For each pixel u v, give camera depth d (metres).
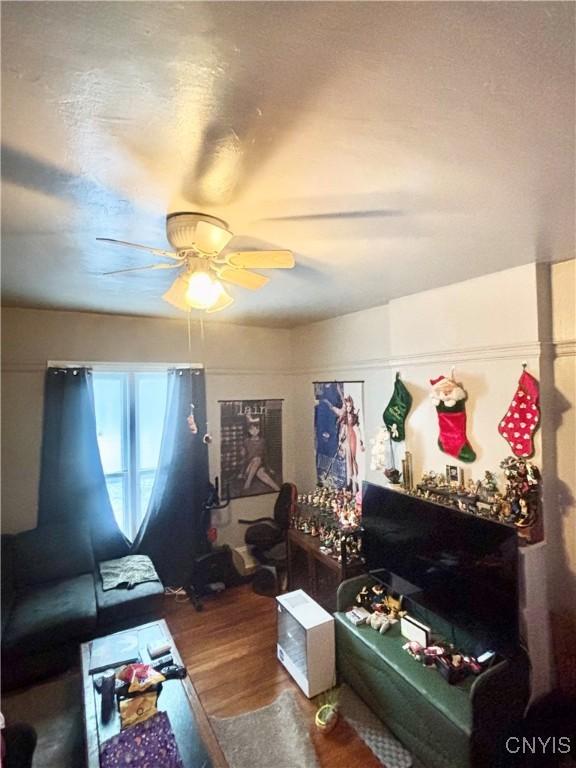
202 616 3.32
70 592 2.90
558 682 2.23
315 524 3.59
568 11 0.70
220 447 4.18
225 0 0.66
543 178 1.29
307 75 0.85
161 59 0.80
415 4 0.68
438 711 1.84
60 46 0.76
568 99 0.93
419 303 2.86
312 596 3.31
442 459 2.73
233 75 0.85
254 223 1.63
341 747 2.07
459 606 2.16
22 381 3.31
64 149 1.10
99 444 3.66
